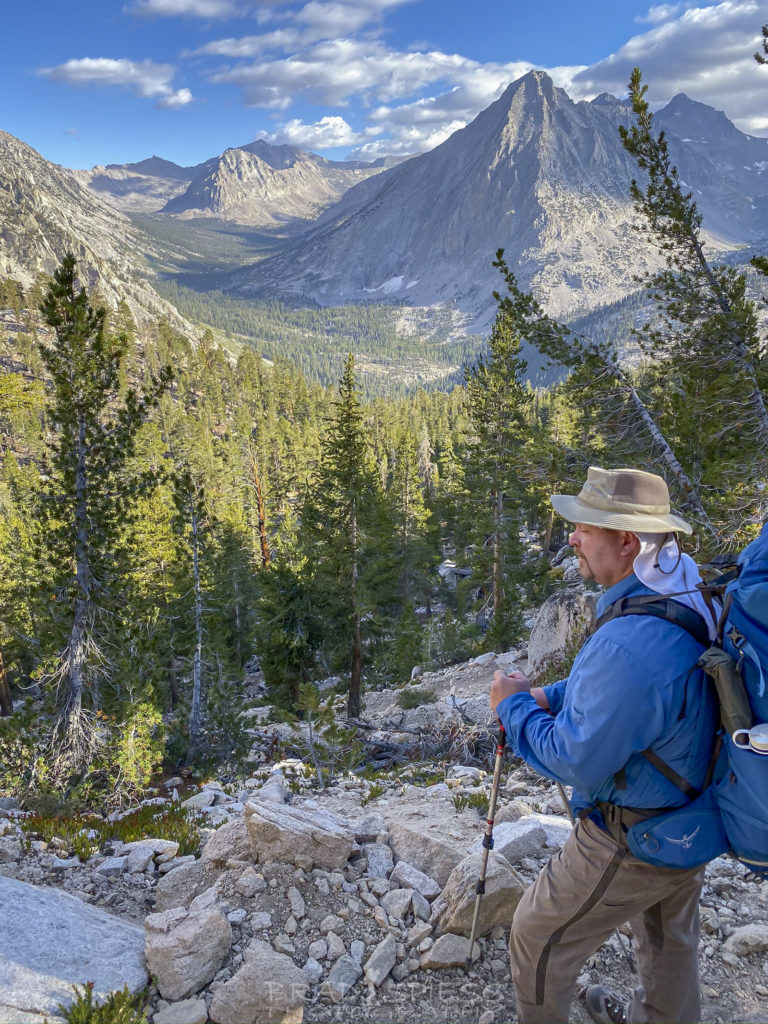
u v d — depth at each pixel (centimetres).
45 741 1548
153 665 1788
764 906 394
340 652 2552
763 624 199
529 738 236
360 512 2539
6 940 350
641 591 228
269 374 18675
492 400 3058
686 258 1259
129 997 316
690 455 1363
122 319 17925
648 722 206
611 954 345
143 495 1700
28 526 4397
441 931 360
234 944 361
